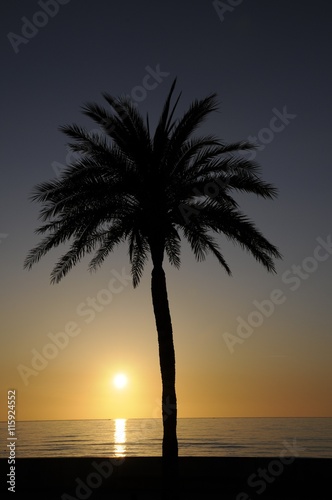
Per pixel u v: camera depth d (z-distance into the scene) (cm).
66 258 2116
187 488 2103
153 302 1966
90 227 1984
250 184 1988
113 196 1988
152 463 2133
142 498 1933
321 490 2053
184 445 9794
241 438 11969
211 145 2039
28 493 2042
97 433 16250
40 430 19188
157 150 1992
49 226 2053
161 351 1936
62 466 2127
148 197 1978
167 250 2305
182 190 1980
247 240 2020
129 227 1998
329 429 16962
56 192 1967
